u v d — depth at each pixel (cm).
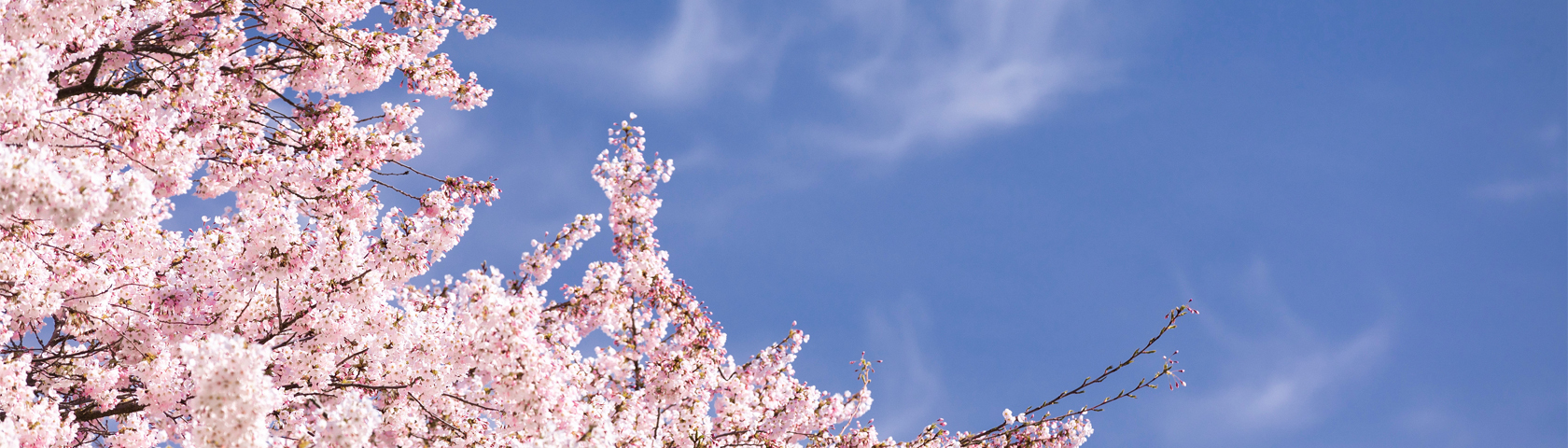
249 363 493
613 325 841
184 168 627
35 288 665
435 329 798
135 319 727
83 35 634
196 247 745
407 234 811
